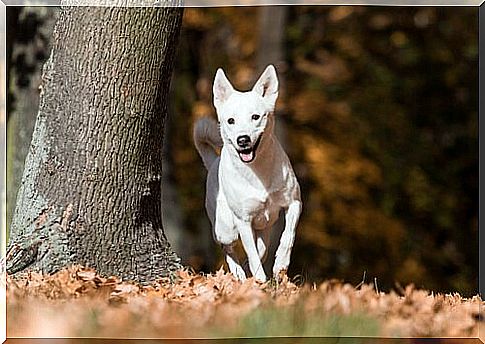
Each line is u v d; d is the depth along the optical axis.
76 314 8.98
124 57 10.23
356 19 22.31
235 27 21.70
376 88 22.42
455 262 22.39
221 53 21.86
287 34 21.89
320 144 22.06
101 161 10.27
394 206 22.38
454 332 9.55
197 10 21.53
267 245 11.41
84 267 10.20
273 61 19.52
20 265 10.16
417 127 22.61
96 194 10.30
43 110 10.49
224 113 10.70
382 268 22.14
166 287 10.15
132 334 8.75
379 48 22.47
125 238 10.40
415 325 9.42
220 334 8.76
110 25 10.19
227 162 10.89
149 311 9.09
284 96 21.92
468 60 22.52
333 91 22.27
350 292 10.62
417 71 22.59
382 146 22.44
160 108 10.55
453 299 11.33
